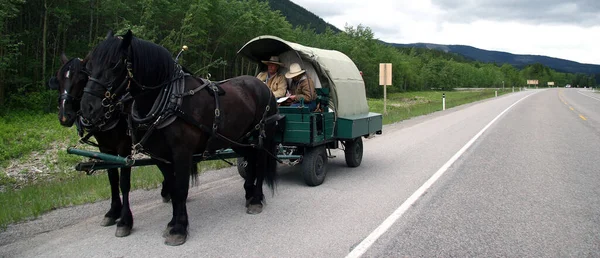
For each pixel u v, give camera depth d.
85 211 5.69
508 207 5.87
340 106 7.75
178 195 4.64
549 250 4.36
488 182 7.38
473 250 4.36
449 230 4.95
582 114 23.56
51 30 24.89
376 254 4.25
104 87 4.07
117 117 4.73
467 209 5.78
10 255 4.21
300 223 5.23
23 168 9.94
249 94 5.77
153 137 4.58
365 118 8.32
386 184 7.27
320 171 7.25
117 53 4.16
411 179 7.64
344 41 57.12
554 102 37.72
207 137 5.02
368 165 9.05
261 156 5.97
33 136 13.74
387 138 13.48
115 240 4.68
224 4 33.59
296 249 4.39
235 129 5.41
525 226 5.09
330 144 8.20
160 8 27.48
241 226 5.14
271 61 7.44
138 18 25.92
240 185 7.24
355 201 6.20
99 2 24.33
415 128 16.41
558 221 5.28
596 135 14.07
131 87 4.34
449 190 6.82
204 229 5.04
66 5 22.67
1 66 18.95
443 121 19.33
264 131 5.91
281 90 7.40
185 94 4.65
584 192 6.69
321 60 7.52
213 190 6.89
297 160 7.14
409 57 90.00
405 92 74.81
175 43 26.88
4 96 21.17
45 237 4.74
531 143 12.16
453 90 99.25
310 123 6.68
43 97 21.12
